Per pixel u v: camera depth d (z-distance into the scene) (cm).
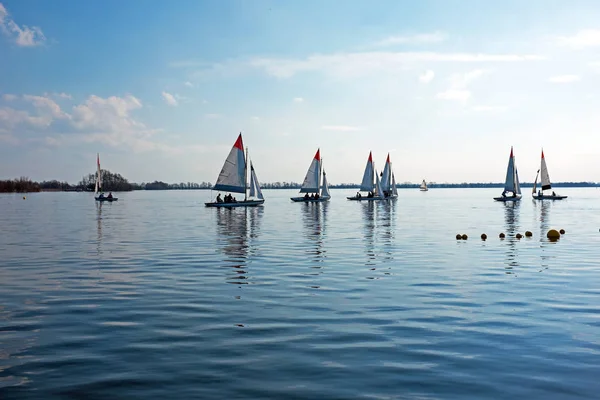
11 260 2908
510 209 9019
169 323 1570
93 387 1098
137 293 1998
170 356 1281
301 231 4750
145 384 1113
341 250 3309
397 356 1277
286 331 1484
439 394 1062
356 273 2434
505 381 1126
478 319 1602
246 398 1045
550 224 5509
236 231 4788
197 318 1627
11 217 7225
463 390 1080
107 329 1511
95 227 5353
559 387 1095
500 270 2514
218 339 1415
